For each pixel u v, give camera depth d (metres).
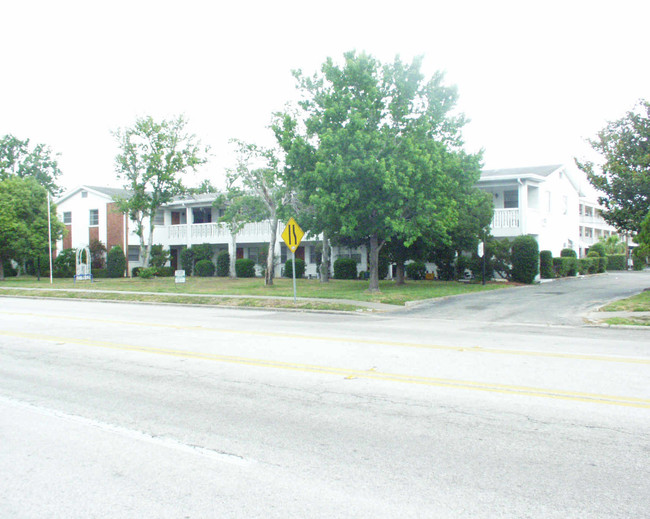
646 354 9.91
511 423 5.98
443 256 30.81
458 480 4.55
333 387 7.69
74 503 4.27
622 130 22.22
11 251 40.38
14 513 4.12
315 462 4.99
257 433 5.82
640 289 24.78
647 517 3.91
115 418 6.43
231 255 40.53
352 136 20.86
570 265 35.12
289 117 23.48
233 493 4.38
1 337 13.00
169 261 46.53
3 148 65.69
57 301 26.27
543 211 34.94
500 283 29.88
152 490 4.47
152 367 9.30
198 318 17.41
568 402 6.72
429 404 6.76
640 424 5.88
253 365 9.31
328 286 29.27
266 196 29.91
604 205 22.95
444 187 22.78
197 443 5.54
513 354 9.98
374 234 23.98
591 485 4.43
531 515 3.95
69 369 9.22
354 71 21.95
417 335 12.80
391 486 4.46
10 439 5.74
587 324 14.75
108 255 43.78
